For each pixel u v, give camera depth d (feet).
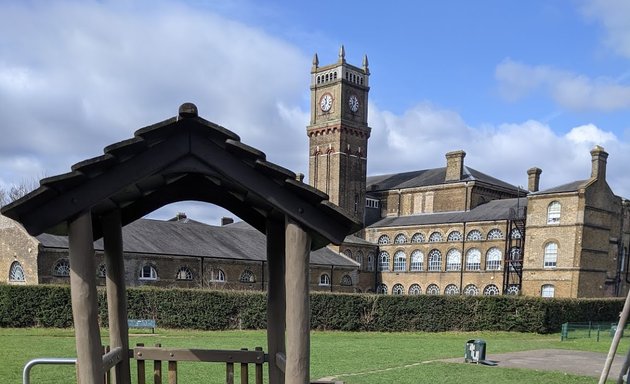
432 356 62.64
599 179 159.22
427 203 212.02
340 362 55.16
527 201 168.45
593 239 156.46
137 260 118.01
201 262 129.59
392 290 199.11
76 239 14.26
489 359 61.16
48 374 41.42
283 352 20.26
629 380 30.86
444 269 184.96
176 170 14.57
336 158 216.54
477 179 200.44
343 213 14.49
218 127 14.21
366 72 228.02
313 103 228.02
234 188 17.33
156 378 20.39
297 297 14.71
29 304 85.81
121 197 17.87
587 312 116.78
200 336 81.30
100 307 77.77
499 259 170.91
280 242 20.48
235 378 41.37
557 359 62.90
